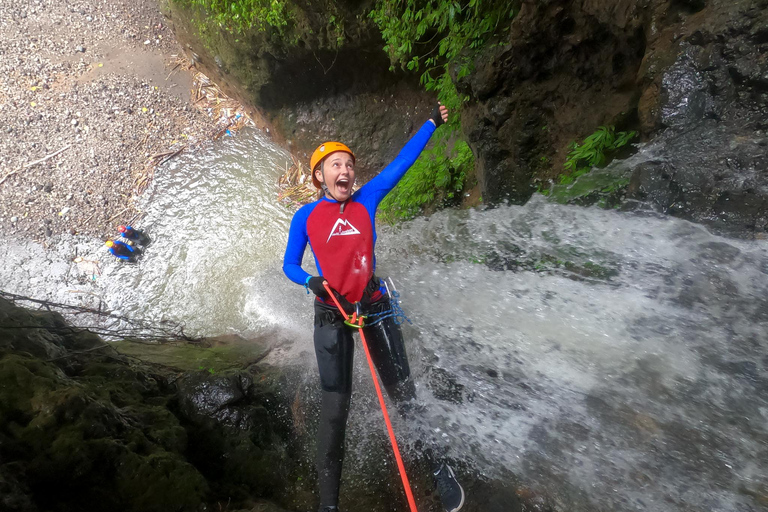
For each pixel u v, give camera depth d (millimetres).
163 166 8859
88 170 8602
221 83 9500
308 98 8125
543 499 2336
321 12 6371
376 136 7609
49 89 9234
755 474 1979
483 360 2945
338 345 2391
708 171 2555
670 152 2746
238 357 4160
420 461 2760
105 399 2635
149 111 9273
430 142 6562
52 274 7719
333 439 2346
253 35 7336
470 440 2680
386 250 4969
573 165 3609
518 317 2992
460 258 3818
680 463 2137
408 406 2789
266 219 8070
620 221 2826
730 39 2623
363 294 2346
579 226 3070
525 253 3299
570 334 2723
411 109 7133
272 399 3359
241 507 2355
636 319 2549
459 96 4820
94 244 8078
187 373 3197
